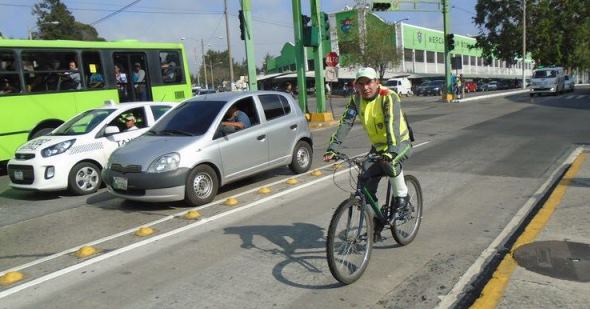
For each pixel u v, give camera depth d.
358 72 4.57
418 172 9.45
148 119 10.05
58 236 6.59
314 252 5.41
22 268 5.44
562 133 14.05
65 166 8.80
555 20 53.06
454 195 7.62
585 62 63.41
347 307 4.11
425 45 73.69
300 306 4.16
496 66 99.81
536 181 8.31
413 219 5.56
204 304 4.28
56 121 12.33
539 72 34.97
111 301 4.45
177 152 7.49
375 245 5.49
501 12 54.88
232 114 8.54
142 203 8.09
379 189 4.86
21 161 8.88
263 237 5.98
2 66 11.55
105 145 9.35
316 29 20.39
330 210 7.04
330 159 4.68
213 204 7.73
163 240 6.07
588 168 8.72
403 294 4.30
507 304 3.87
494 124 17.17
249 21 19.69
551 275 4.35
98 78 13.07
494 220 6.28
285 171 10.12
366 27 57.69
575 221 5.76
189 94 15.05
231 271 4.96
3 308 4.42
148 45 14.11
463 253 5.19
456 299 4.17
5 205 8.61
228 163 8.14
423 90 49.53
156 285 4.73
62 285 4.88
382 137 4.71
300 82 21.00
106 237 6.38
